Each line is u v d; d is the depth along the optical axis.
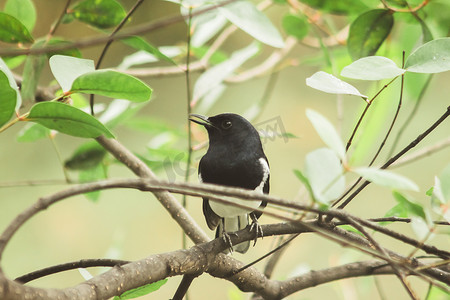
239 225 8.29
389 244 15.25
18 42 6.16
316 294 13.76
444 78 18.67
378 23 6.59
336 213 4.43
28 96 5.85
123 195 17.55
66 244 16.09
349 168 3.98
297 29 9.29
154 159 8.17
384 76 4.58
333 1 7.63
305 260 15.38
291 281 6.43
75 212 16.91
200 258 5.29
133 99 4.54
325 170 3.94
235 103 19.02
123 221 16.83
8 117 4.35
